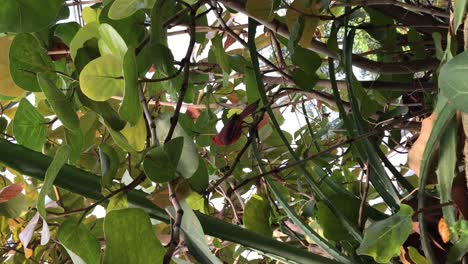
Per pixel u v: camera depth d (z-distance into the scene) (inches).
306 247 33.6
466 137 19.0
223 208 41.9
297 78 33.9
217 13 31.0
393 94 38.9
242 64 35.9
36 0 20.9
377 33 36.2
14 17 20.7
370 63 33.9
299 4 29.0
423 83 35.3
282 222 35.5
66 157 20.3
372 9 34.7
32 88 24.6
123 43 21.2
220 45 32.1
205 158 45.5
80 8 33.6
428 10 29.1
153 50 24.6
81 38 24.4
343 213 29.2
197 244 22.3
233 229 25.2
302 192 38.8
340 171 44.6
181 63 24.7
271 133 47.4
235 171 43.4
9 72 25.2
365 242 24.2
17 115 25.9
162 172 22.0
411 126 35.7
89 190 23.0
